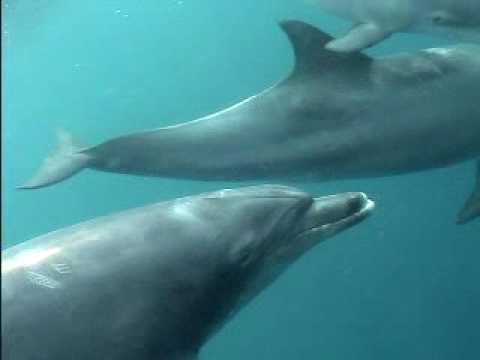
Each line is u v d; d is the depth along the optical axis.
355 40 3.49
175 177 3.54
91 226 2.46
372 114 3.46
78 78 17.22
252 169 3.47
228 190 2.62
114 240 2.41
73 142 3.68
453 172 8.58
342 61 3.46
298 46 3.39
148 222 2.46
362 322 9.70
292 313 10.04
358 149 3.47
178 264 2.41
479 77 3.56
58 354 2.24
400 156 3.53
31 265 2.35
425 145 3.52
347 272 9.53
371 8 4.00
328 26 10.92
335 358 9.92
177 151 3.48
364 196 2.76
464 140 3.57
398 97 3.48
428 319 9.33
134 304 2.33
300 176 3.53
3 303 2.28
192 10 15.04
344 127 3.45
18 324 2.25
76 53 16.30
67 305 2.29
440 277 9.23
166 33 16.23
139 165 3.53
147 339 2.33
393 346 9.50
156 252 2.40
